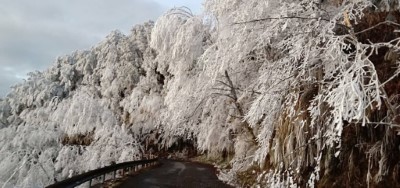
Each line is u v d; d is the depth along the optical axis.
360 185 8.76
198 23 17.83
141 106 44.47
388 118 8.06
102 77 60.66
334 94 6.99
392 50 8.77
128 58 59.06
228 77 16.52
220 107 20.02
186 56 18.31
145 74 56.19
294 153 10.27
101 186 12.06
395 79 8.65
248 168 16.72
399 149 8.23
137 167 22.98
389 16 9.42
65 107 37.44
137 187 12.23
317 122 9.26
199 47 17.94
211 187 13.88
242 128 18.86
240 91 17.02
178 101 19.42
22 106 62.78
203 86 18.30
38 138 34.25
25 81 65.62
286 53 12.09
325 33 8.87
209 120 21.62
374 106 8.46
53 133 35.12
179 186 13.51
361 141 9.00
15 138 34.41
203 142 22.72
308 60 9.38
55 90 64.62
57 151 33.94
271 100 11.19
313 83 9.81
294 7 10.92
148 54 54.00
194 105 19.58
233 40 13.46
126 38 65.31
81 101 34.72
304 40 9.77
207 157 35.41
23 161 29.95
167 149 48.78
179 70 19.14
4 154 33.22
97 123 34.06
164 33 18.67
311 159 9.88
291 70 10.51
